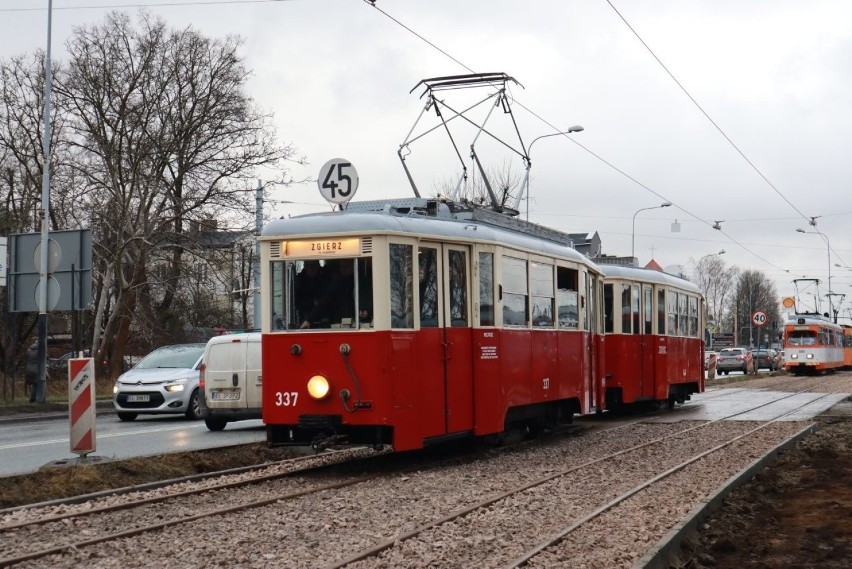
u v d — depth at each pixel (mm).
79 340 39281
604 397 21266
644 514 10203
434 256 14062
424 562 7988
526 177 20297
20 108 37188
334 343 13250
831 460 15531
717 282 130375
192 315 44406
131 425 22516
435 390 13805
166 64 37625
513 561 7949
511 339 15742
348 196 14812
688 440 18281
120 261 36969
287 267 13602
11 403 29500
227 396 20016
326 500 11133
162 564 7988
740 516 10680
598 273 20953
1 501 10992
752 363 65750
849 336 72438
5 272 27438
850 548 9133
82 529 9539
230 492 11891
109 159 36625
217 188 38062
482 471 13820
